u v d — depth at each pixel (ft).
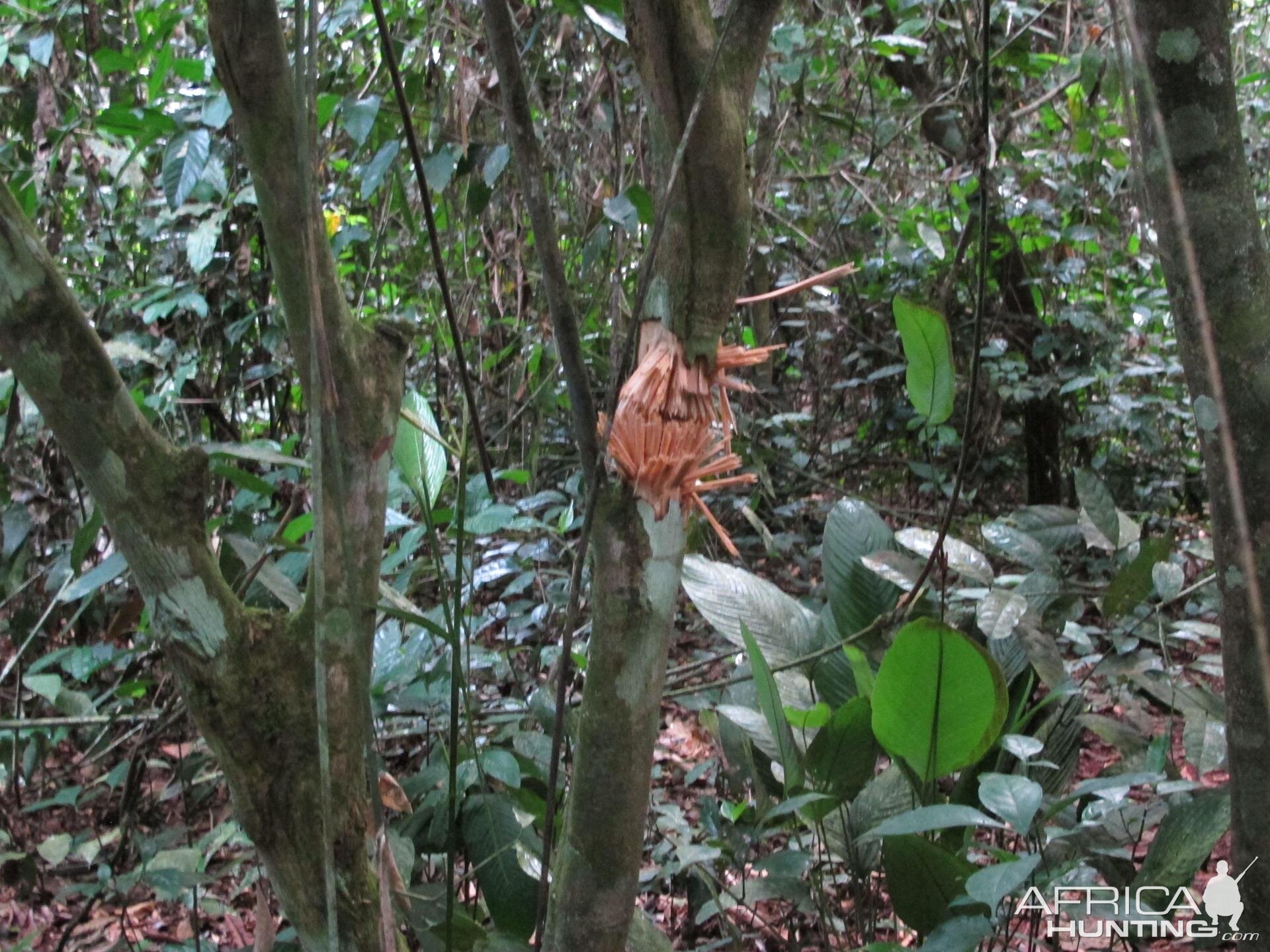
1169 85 4.69
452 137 9.52
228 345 12.41
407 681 7.63
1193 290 3.76
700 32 4.05
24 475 10.84
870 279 18.75
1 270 3.75
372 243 11.35
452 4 9.64
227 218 11.48
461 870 8.12
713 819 7.29
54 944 8.31
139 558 4.14
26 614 9.61
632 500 4.35
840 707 7.97
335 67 10.65
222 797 10.03
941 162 17.75
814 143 16.08
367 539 4.45
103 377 3.96
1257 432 4.80
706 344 4.34
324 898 4.41
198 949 6.67
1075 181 17.08
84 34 11.68
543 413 12.09
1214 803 6.46
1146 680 8.25
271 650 4.33
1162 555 8.44
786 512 16.93
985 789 5.83
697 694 9.60
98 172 12.53
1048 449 19.10
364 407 4.39
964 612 9.04
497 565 9.96
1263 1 18.43
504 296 12.94
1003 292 17.56
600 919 4.61
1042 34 16.07
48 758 10.85
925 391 6.98
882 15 15.58
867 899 7.64
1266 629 4.59
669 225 4.25
